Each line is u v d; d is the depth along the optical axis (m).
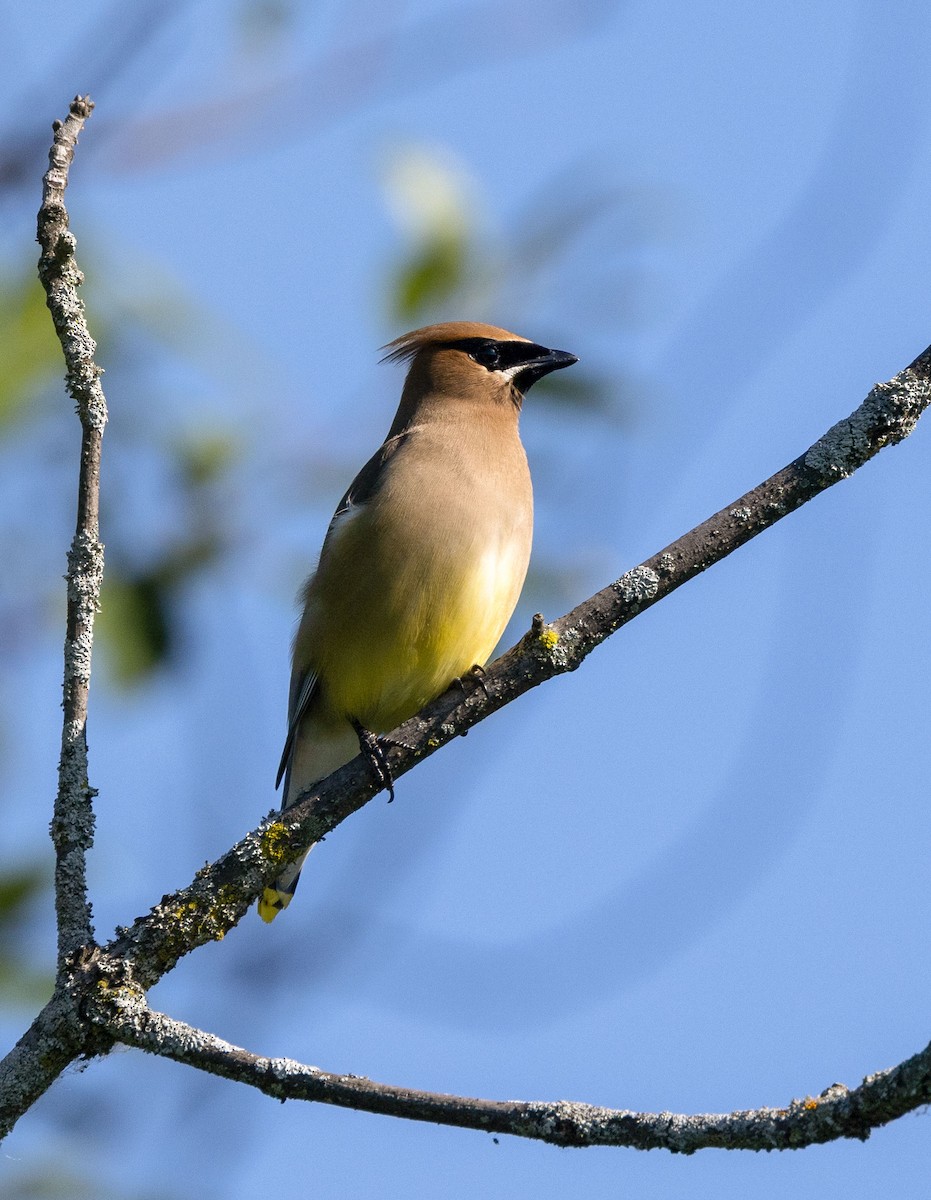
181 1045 7.83
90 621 8.45
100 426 8.48
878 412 8.66
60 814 8.27
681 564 8.98
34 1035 7.94
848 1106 6.80
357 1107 7.55
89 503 8.47
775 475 8.82
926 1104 6.66
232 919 8.44
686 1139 7.02
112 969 8.04
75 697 8.39
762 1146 6.92
